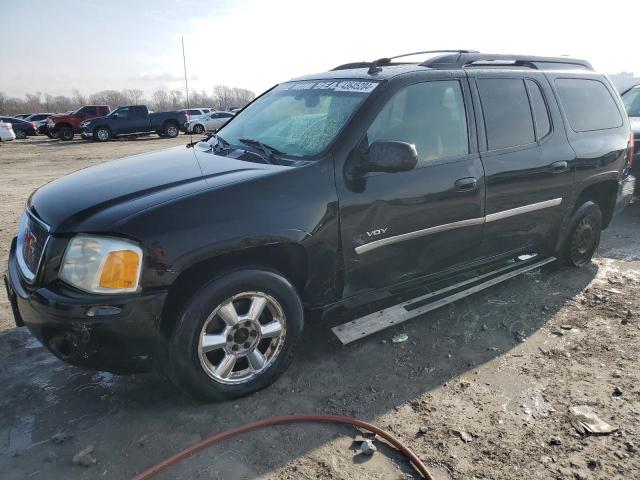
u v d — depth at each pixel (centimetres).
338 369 332
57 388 309
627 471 245
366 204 314
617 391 305
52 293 251
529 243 433
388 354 351
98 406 292
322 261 307
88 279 248
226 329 282
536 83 424
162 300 257
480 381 320
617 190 497
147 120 2642
